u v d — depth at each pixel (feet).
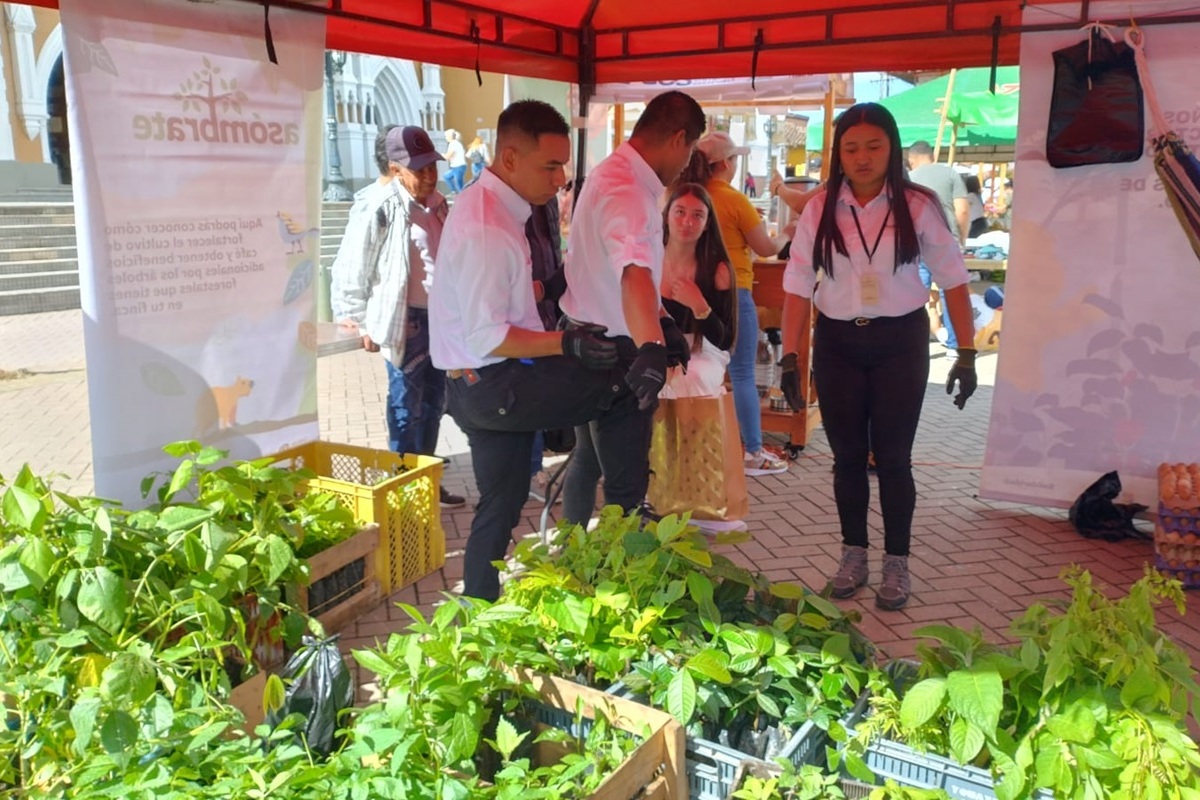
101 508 8.67
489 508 10.62
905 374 12.52
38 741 7.07
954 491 18.66
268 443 12.64
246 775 6.09
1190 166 14.39
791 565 14.75
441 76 87.51
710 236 13.91
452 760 6.36
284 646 10.19
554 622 7.77
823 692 7.19
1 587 8.07
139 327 10.85
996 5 14.67
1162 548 14.40
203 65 11.14
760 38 16.43
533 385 9.98
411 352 15.96
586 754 6.44
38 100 65.26
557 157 9.68
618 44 18.19
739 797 6.07
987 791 6.15
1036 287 15.99
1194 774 6.15
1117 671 6.41
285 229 12.42
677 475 14.76
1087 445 16.28
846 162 11.98
